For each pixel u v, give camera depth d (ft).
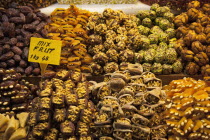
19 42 4.90
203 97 3.81
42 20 5.25
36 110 3.78
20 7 5.12
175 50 4.94
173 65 4.82
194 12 5.28
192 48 4.75
